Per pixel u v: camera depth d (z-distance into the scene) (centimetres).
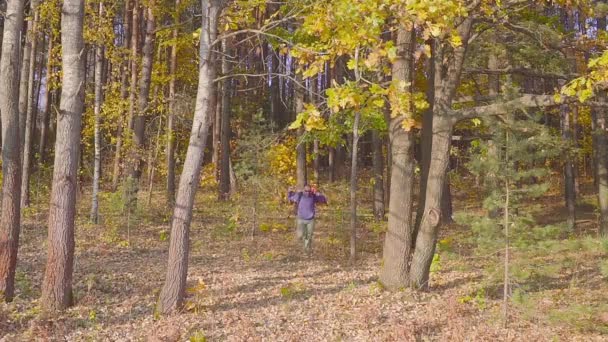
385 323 684
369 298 795
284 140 2033
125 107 1591
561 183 2677
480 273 973
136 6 1625
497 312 729
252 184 1448
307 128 567
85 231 1283
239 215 1605
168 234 1349
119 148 1642
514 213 711
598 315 650
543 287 877
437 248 1173
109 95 1559
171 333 620
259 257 1154
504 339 631
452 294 823
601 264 668
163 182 2559
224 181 1992
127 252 1130
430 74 962
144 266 1006
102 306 729
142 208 1566
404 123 595
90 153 2219
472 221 692
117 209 1332
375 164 1800
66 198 696
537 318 704
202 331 644
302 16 660
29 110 1565
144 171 2473
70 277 711
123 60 1518
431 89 962
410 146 834
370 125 1235
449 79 823
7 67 713
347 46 588
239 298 800
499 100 777
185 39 1515
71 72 687
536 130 657
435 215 823
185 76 1845
